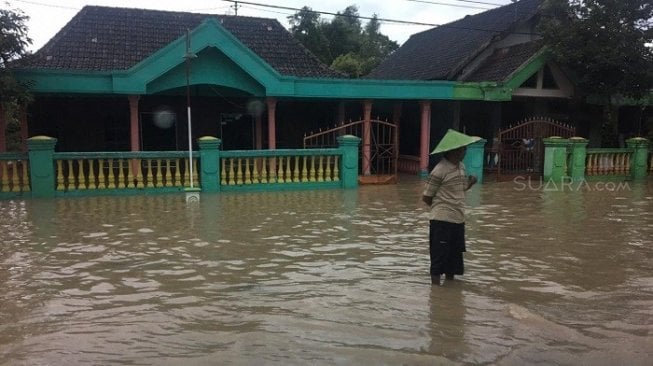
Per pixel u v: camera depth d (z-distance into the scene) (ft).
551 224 30.27
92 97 50.55
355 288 18.38
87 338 14.01
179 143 55.93
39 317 15.51
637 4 51.80
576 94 58.75
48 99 51.37
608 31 52.21
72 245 24.23
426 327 14.89
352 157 45.14
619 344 13.91
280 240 25.52
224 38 46.29
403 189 45.16
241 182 42.29
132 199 37.50
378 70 83.92
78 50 50.11
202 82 47.14
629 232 28.12
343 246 24.44
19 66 41.09
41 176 37.50
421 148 54.49
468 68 62.08
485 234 27.55
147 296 17.37
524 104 63.41
